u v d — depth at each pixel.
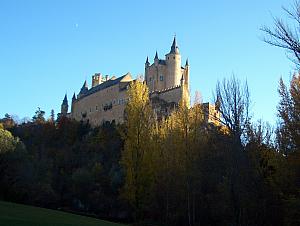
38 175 66.44
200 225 45.66
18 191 60.16
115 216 57.25
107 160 82.12
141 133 45.28
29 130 108.69
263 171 35.41
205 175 44.22
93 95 143.62
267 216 35.41
